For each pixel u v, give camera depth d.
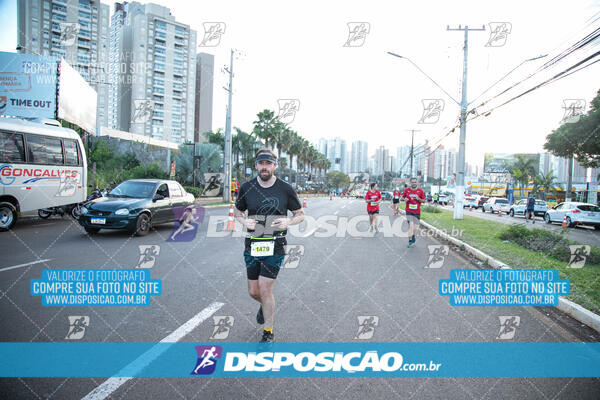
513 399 2.64
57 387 2.60
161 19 57.78
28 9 52.62
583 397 2.69
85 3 57.84
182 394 2.56
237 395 2.57
